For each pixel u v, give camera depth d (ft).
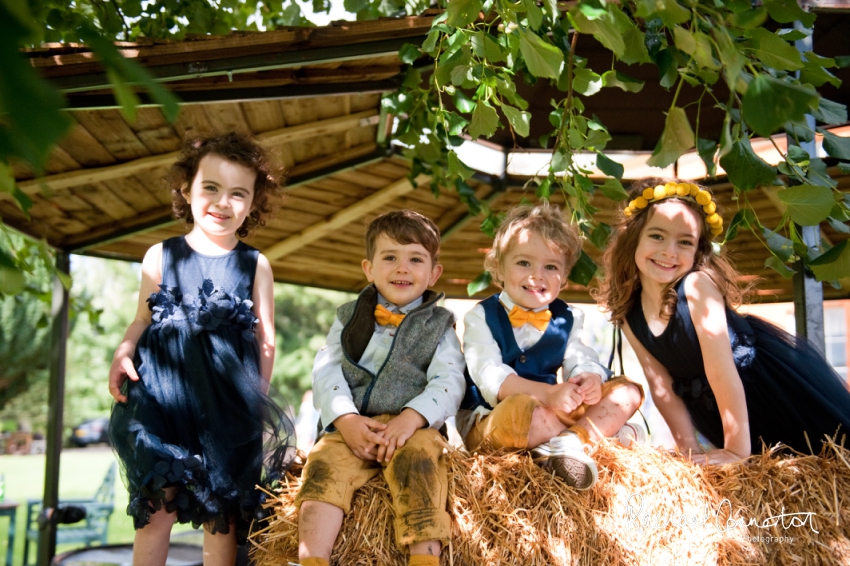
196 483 7.47
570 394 7.62
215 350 8.12
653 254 8.82
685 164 13.47
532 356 8.47
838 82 6.64
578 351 8.65
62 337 14.39
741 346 8.79
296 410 56.44
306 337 62.64
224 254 8.78
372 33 8.32
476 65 8.07
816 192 6.95
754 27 5.74
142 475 7.36
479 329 8.55
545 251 8.52
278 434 8.06
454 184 12.63
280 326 62.44
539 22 6.45
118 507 37.35
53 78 7.93
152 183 12.60
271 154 9.61
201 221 8.60
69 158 11.12
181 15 13.33
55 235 14.20
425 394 7.70
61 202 12.71
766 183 6.76
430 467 6.82
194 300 8.32
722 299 8.69
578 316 8.98
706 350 8.46
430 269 8.57
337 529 6.72
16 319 53.52
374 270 8.51
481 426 7.90
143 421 7.68
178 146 11.44
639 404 8.22
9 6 2.48
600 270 10.21
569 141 8.82
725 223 15.53
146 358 8.12
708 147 7.20
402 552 6.68
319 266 18.20
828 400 8.60
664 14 5.24
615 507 7.11
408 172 14.03
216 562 7.71
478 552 6.68
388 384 7.93
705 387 8.82
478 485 6.95
